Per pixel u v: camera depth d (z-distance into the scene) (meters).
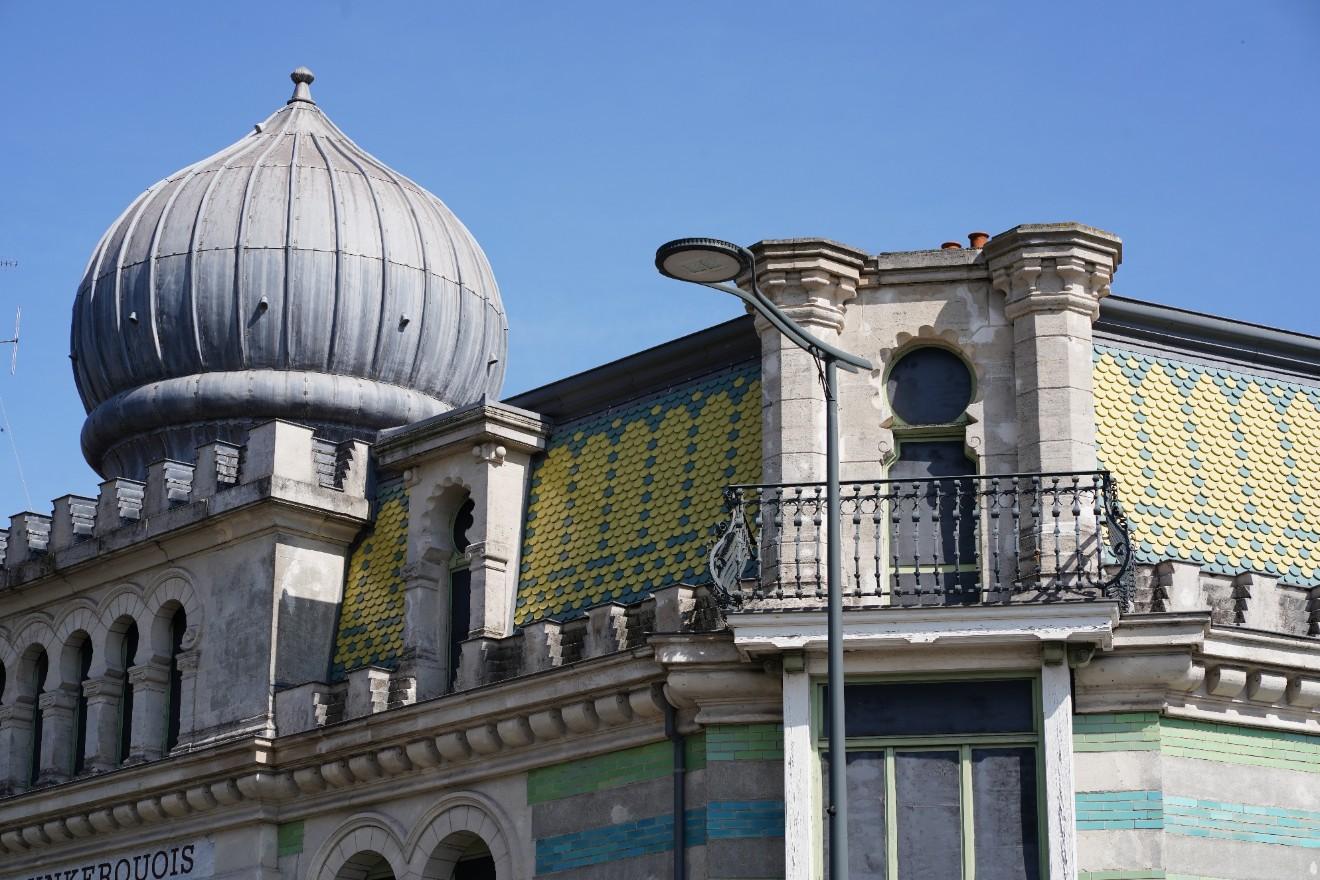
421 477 32.44
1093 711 26.28
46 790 34.31
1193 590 26.86
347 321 37.81
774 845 26.48
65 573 35.66
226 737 32.53
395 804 30.91
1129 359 28.91
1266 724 27.08
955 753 26.06
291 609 32.84
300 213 38.06
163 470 34.69
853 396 28.09
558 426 32.06
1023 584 26.75
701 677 26.86
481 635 30.44
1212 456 28.77
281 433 33.25
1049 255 27.62
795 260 28.14
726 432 29.58
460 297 39.34
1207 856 26.33
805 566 27.22
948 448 28.05
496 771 29.67
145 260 38.22
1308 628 27.59
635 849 27.98
